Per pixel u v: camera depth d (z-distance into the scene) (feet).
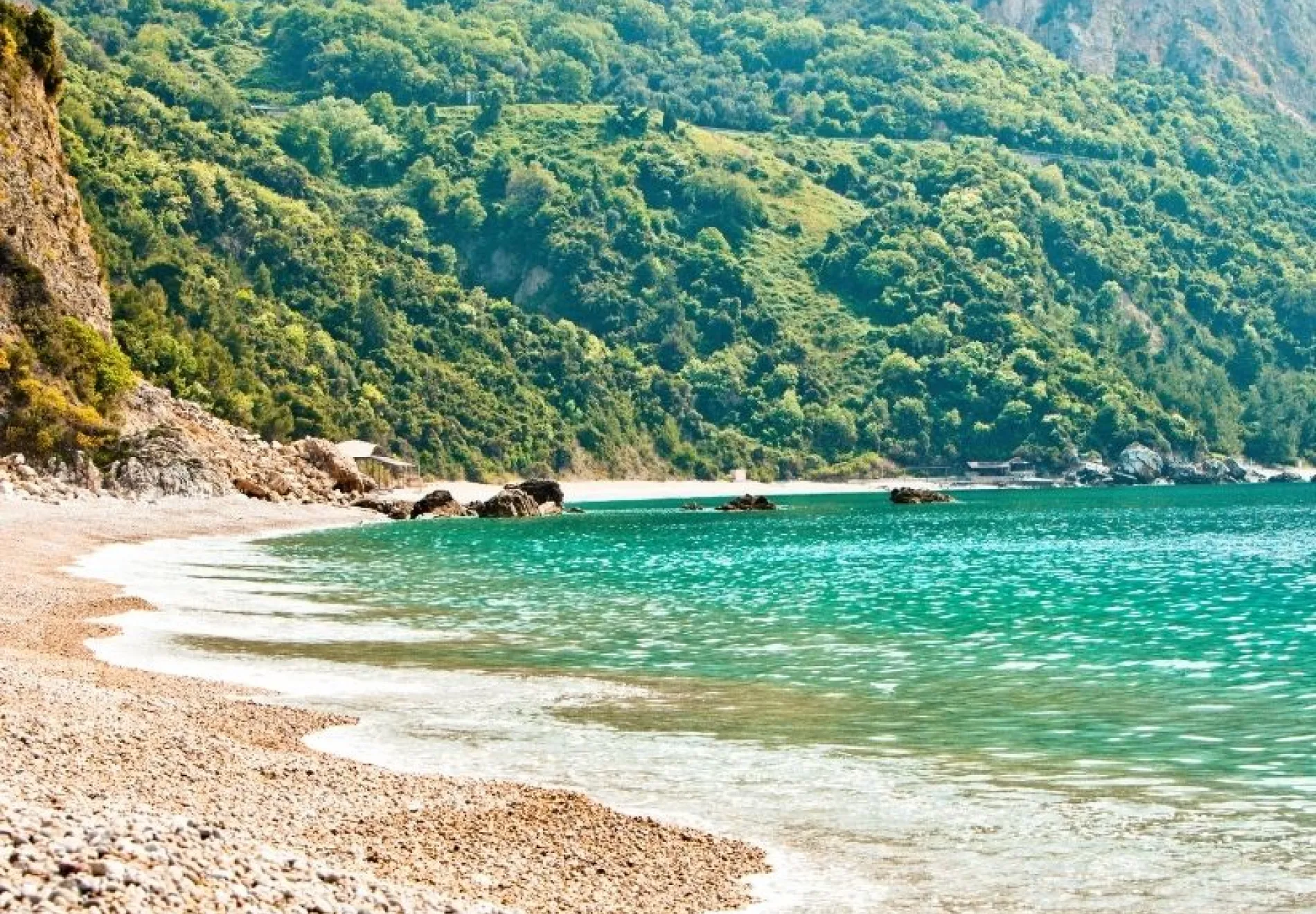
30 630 135.03
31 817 53.67
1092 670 135.44
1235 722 108.06
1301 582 231.50
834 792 85.40
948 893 66.90
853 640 156.76
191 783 74.33
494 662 134.92
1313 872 70.13
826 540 346.95
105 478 334.85
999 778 89.30
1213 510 515.50
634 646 149.18
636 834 74.18
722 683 125.29
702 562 273.13
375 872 62.39
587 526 399.44
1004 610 188.96
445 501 448.24
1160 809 81.97
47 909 44.45
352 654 136.05
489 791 80.94
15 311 340.39
